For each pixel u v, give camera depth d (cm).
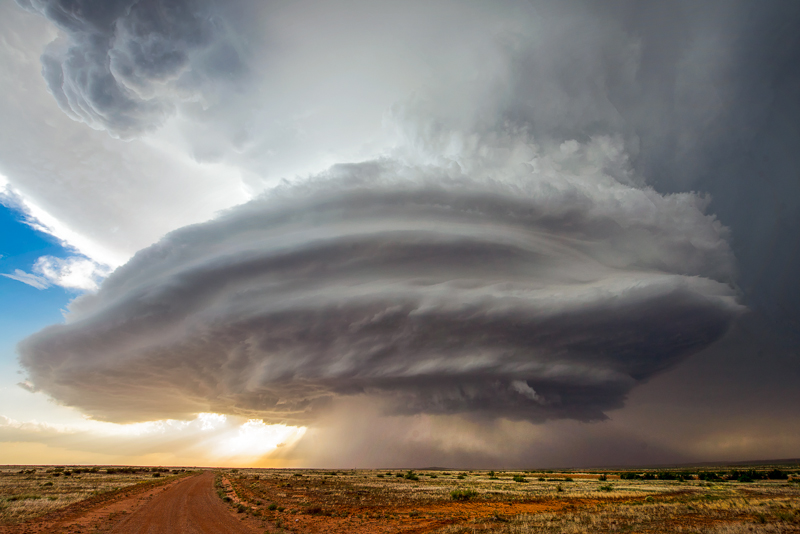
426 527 2525
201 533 2191
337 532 2320
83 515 2728
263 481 6962
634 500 3781
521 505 3625
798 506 2719
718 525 2088
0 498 3475
